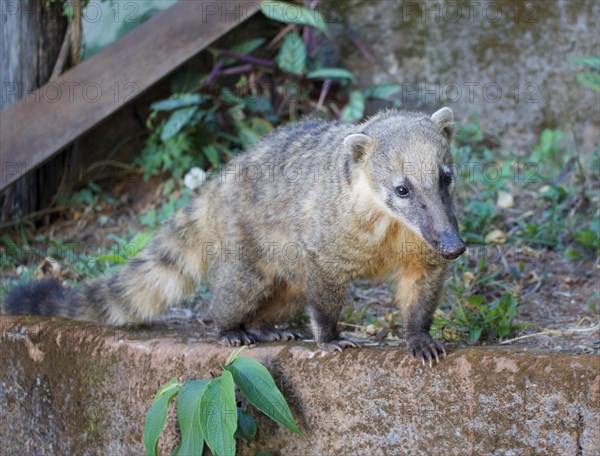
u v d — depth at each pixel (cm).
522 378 168
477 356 171
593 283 206
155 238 202
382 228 180
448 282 205
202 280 202
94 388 188
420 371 172
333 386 177
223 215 194
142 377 185
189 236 200
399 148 177
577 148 238
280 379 179
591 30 243
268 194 189
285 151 192
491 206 224
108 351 187
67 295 203
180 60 232
